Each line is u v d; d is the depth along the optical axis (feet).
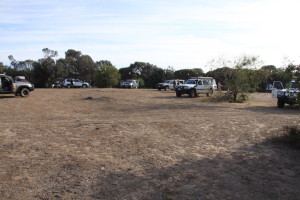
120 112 46.91
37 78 188.65
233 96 71.56
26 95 76.48
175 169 18.40
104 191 14.88
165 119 38.91
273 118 40.40
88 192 14.74
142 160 20.25
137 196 14.28
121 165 19.10
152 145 24.47
